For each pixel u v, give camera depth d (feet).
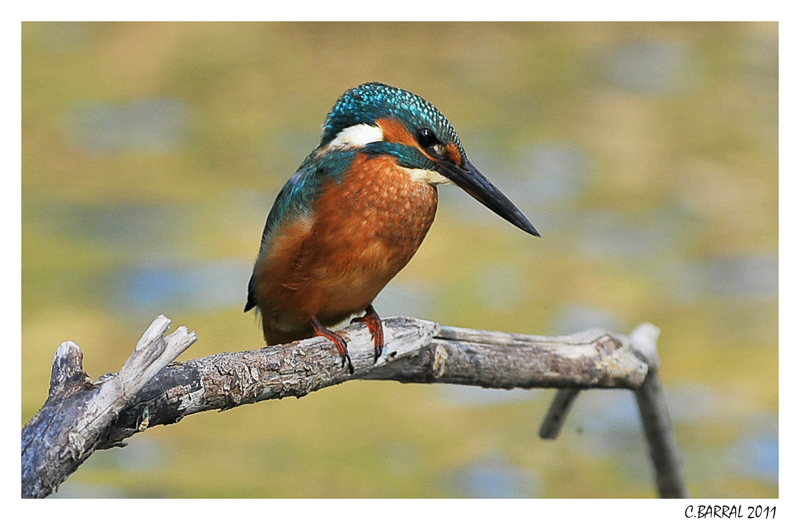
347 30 76.02
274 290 22.09
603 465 34.47
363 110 21.85
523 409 38.93
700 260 49.01
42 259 46.55
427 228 22.31
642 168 57.67
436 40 75.15
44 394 37.19
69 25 76.18
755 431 36.37
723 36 76.74
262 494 32.19
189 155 57.98
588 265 48.96
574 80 69.00
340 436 36.45
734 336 43.42
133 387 14.25
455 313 43.96
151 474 33.40
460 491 32.48
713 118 63.82
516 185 55.36
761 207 53.83
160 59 71.41
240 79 68.39
